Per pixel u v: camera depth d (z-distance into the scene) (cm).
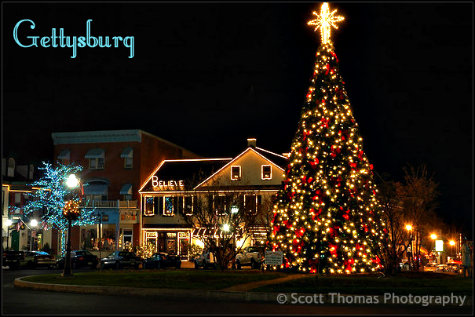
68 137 6372
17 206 6141
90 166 6294
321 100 2948
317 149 2883
